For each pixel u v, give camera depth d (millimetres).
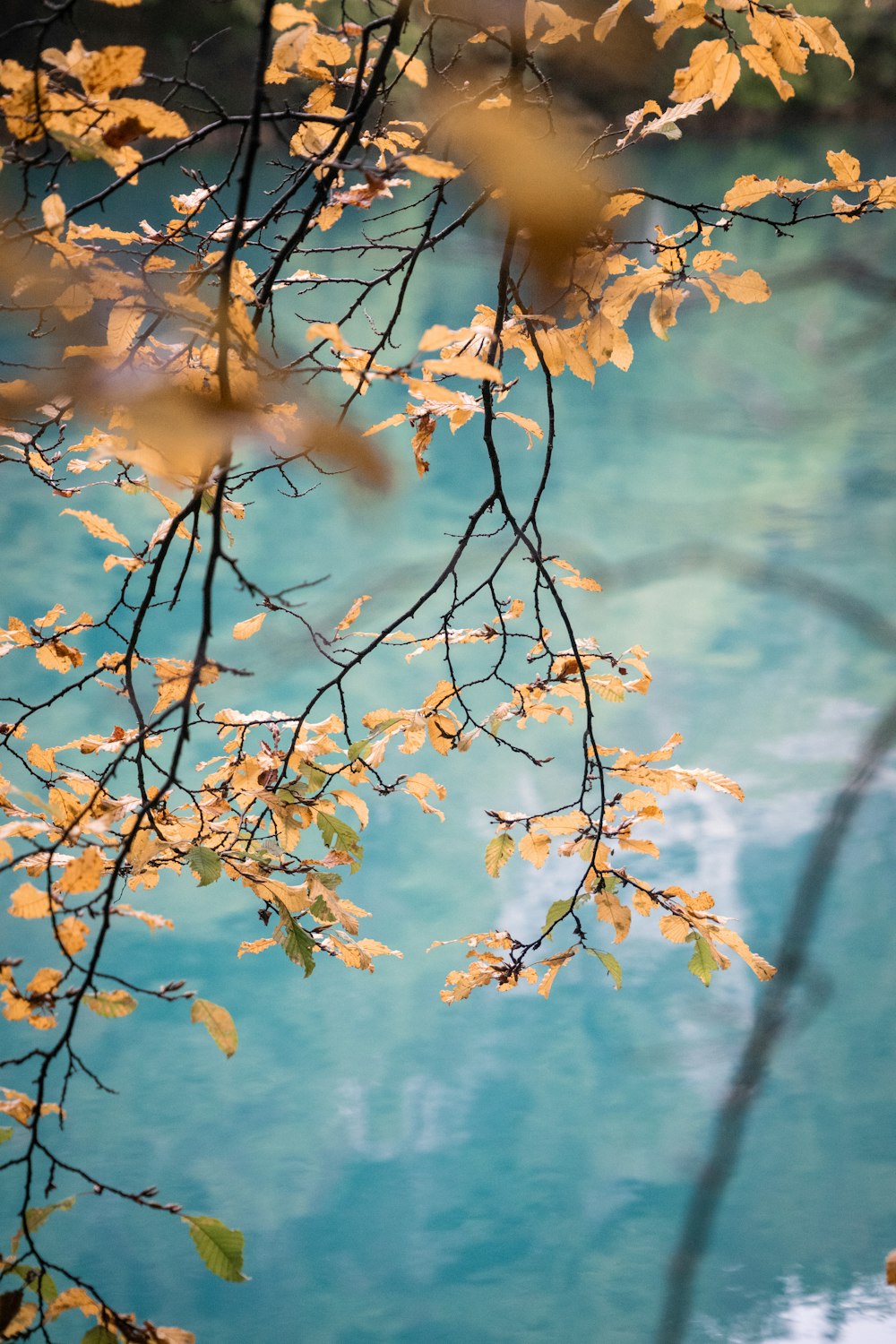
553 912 2695
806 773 10555
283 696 11828
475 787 10906
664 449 17641
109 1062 8164
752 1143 7004
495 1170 7207
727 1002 7977
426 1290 6457
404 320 19719
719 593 13641
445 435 19531
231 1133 7586
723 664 12344
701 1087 7410
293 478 10047
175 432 745
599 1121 7402
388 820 10617
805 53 2252
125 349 1736
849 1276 6312
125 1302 6449
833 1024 7832
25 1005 1841
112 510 16953
